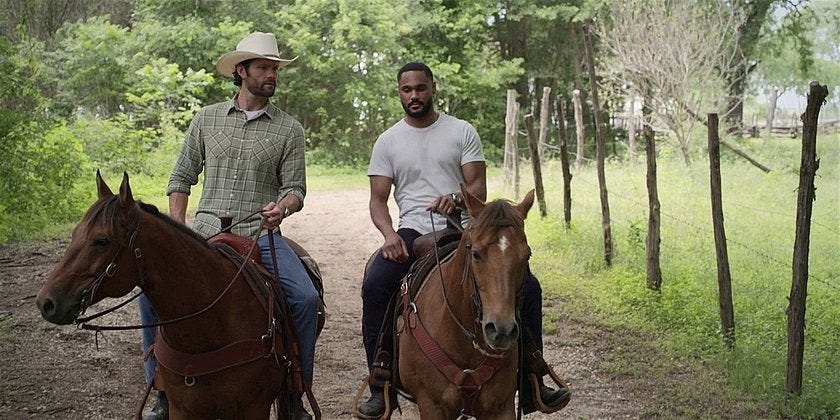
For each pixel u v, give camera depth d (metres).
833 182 16.62
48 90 24.00
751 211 13.22
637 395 6.66
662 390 6.70
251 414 4.38
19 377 7.04
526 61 33.88
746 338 7.56
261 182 4.93
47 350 7.73
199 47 27.02
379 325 5.01
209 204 4.90
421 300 4.52
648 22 21.08
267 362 4.34
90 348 7.82
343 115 30.22
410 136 5.02
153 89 21.17
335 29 29.05
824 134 22.56
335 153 29.77
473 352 4.24
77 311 3.67
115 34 23.19
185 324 4.09
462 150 4.98
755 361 7.04
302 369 4.74
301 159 5.02
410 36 31.92
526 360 4.79
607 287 9.64
